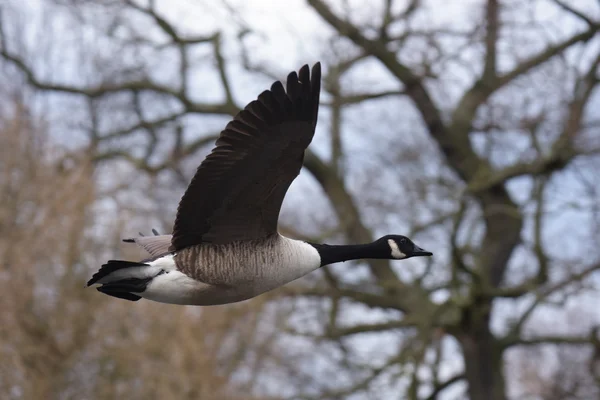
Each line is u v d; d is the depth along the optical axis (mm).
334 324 17047
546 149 16469
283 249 6914
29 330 12414
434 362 16406
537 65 17188
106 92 19375
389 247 8016
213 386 12227
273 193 6488
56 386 12383
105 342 12508
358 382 16281
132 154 19406
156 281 6656
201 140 19641
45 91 19156
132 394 12352
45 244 12875
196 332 12422
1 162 13875
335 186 19219
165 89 19234
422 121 19094
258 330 13023
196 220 6582
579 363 19516
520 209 16438
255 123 6008
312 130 6062
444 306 16234
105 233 13391
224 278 6699
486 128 17031
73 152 15305
